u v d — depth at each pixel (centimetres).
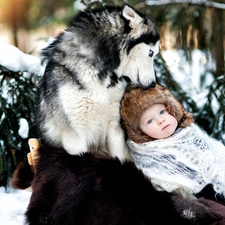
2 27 1033
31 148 310
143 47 319
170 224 258
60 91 300
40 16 1045
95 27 311
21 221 331
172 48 627
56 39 324
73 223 278
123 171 268
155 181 285
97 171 274
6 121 417
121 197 265
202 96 527
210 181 289
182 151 289
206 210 260
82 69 300
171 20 612
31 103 432
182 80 562
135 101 296
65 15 1015
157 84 322
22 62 438
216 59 658
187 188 285
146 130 296
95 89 302
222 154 300
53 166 290
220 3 638
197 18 606
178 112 299
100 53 306
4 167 407
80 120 304
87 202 275
